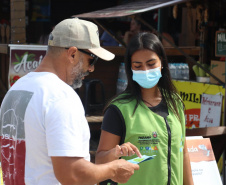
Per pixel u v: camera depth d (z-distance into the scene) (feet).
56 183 12.42
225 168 31.65
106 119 16.37
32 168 12.52
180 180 17.28
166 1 31.73
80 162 12.10
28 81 13.05
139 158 14.89
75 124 12.03
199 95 34.73
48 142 11.91
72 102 12.25
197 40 50.78
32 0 65.62
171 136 16.44
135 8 30.91
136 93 16.83
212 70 36.78
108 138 16.16
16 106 12.87
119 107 16.25
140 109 16.46
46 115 12.01
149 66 16.61
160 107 17.13
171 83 17.71
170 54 41.22
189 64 44.09
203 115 34.32
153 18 59.52
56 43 13.10
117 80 38.75
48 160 12.32
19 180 12.74
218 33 33.99
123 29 58.13
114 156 15.28
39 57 30.09
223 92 32.22
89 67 13.80
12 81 29.37
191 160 23.67
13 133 13.01
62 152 11.73
